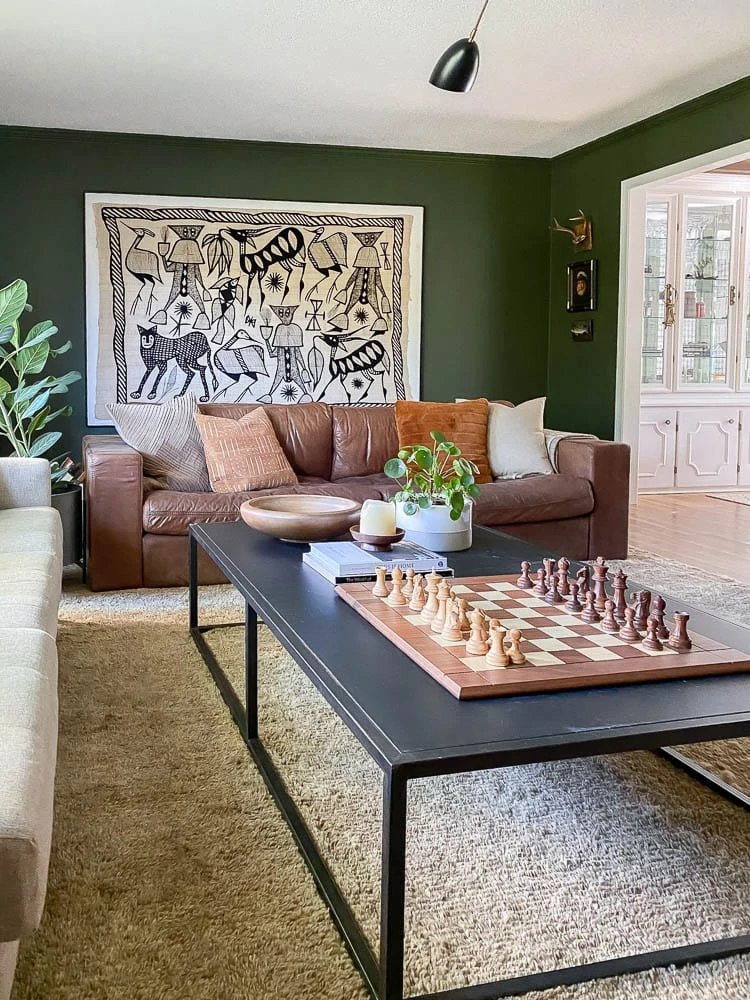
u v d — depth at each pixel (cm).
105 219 560
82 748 216
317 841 176
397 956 127
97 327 564
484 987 134
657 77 456
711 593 381
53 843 172
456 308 629
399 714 139
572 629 175
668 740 135
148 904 153
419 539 259
